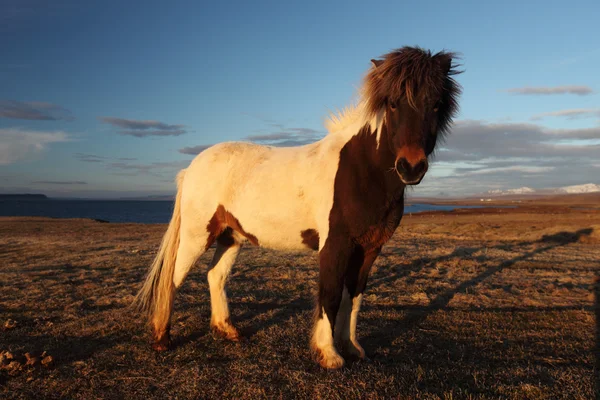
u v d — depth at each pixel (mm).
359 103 3264
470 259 8727
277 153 3672
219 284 4129
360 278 3385
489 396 2688
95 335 4012
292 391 2754
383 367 3160
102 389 2863
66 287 6094
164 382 2951
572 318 4641
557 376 3012
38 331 4109
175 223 3969
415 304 5270
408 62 2701
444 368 3172
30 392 2799
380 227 3104
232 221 3730
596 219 22094
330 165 3191
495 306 5195
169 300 3746
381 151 2967
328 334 3174
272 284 6285
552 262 8438
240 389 2775
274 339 3836
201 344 3771
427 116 2680
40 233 16938
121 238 14547
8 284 6344
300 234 3406
